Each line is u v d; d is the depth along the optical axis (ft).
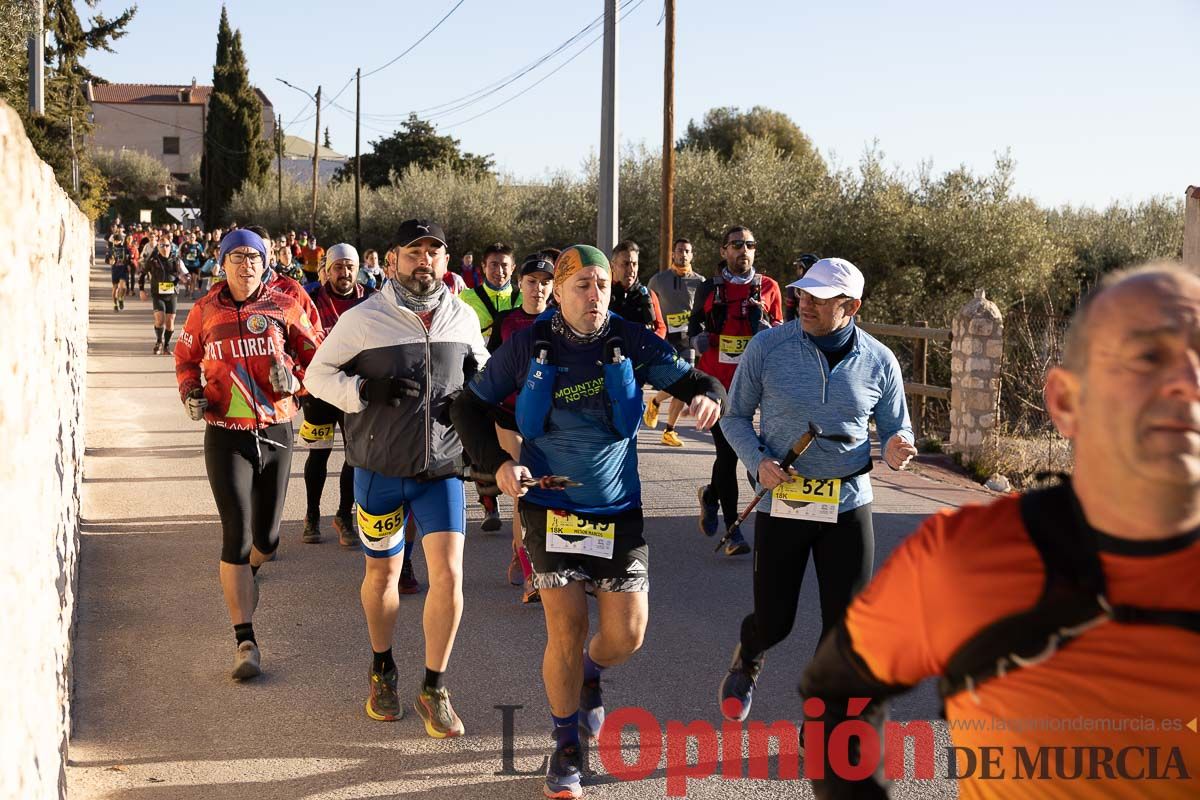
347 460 15.05
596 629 19.38
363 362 14.69
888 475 34.04
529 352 12.78
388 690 15.28
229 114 249.75
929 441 38.22
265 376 17.02
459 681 16.79
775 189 94.58
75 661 17.38
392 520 14.84
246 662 16.57
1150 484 4.65
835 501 13.41
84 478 31.24
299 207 188.75
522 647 18.34
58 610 12.95
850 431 13.58
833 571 13.53
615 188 50.55
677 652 18.13
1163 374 4.61
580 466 12.57
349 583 21.94
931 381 67.46
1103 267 89.10
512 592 21.50
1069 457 35.01
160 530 25.73
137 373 55.26
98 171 129.80
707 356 26.14
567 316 12.63
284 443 17.47
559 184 119.03
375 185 215.31
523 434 12.68
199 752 14.14
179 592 21.07
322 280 27.37
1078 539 4.93
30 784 9.16
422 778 13.46
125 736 14.60
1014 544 5.06
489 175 151.43
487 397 13.01
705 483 32.22
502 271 25.55
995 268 81.25
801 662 17.71
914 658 5.56
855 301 13.85
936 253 82.43
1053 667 4.97
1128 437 4.63
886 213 84.02
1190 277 4.80
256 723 15.10
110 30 106.01
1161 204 96.32
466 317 15.52
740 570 23.18
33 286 10.38
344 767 13.75
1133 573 4.79
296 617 19.76
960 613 5.14
